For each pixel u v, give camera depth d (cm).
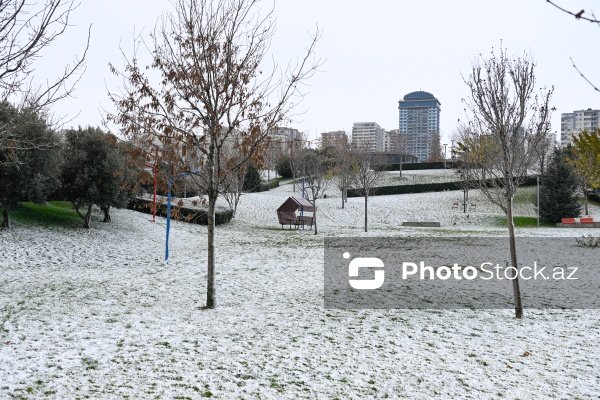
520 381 627
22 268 1510
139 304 1051
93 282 1318
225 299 1120
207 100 988
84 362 654
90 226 2434
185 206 3222
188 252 2044
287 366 665
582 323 919
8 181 1966
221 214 3275
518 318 959
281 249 2127
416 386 607
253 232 2944
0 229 2009
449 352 741
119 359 669
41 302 1041
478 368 673
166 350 715
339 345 767
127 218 2873
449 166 7194
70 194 2303
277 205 4303
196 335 800
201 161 1128
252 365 664
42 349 702
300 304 1071
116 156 2311
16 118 719
